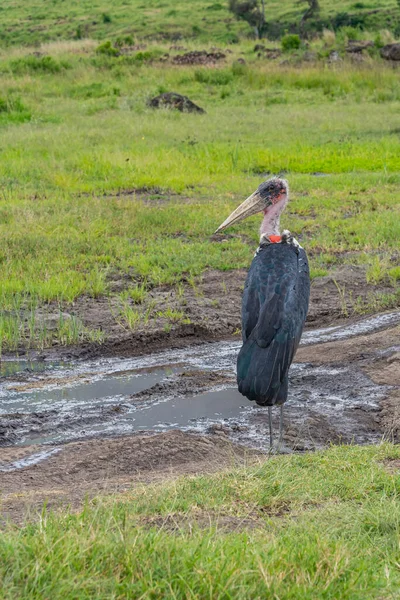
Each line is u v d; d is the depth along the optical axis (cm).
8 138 2911
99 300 1459
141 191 2277
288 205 2066
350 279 1555
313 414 998
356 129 3119
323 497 708
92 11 8950
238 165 2562
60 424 992
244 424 982
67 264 1602
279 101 3850
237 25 7788
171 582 496
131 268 1623
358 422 976
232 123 3262
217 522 624
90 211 1961
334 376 1116
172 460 854
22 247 1672
